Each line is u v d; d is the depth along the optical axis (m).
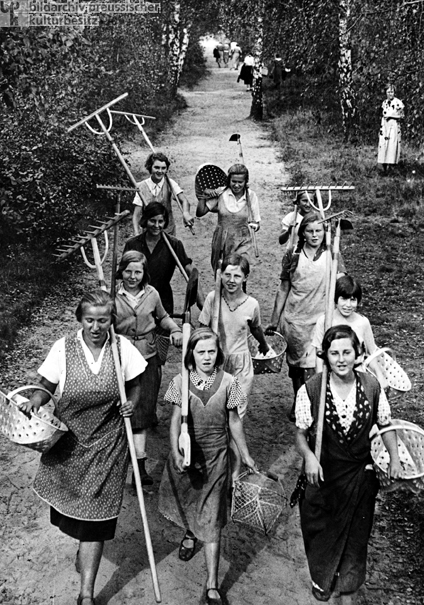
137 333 5.05
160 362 5.45
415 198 12.86
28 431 3.80
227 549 4.59
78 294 8.88
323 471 3.92
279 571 4.42
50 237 9.99
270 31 20.11
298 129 19.73
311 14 15.62
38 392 3.84
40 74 9.38
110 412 3.98
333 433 3.85
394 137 14.22
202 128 20.95
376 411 3.88
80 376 3.90
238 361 5.18
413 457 3.85
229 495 4.83
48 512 4.92
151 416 5.09
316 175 14.65
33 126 9.84
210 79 34.88
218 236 7.47
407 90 11.01
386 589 4.26
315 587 4.10
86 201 11.88
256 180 14.53
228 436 4.40
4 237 9.47
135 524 4.81
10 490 5.14
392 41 10.63
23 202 9.64
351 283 4.83
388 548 4.61
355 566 3.88
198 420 4.10
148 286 5.15
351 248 10.59
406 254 10.37
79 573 4.36
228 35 26.81
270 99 25.00
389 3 10.58
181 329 5.21
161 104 22.86
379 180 14.06
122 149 14.61
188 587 4.27
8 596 4.18
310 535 4.00
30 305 8.23
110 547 4.59
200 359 4.07
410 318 8.23
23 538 4.66
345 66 17.25
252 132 20.31
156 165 7.30
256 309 5.16
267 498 4.01
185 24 27.22
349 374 3.86
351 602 3.91
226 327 5.16
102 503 3.92
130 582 4.30
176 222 12.08
